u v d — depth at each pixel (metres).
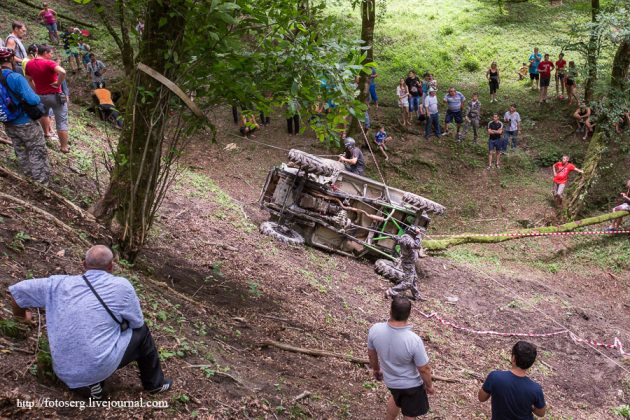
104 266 4.26
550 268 16.73
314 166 11.73
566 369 10.89
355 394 6.75
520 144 22.56
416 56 27.89
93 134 13.88
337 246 12.95
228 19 6.12
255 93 7.21
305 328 8.14
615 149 21.48
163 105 7.17
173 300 7.03
